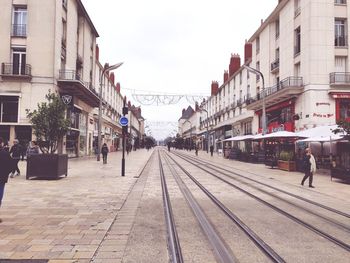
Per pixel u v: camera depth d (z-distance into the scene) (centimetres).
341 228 657
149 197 1005
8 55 2747
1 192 686
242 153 3281
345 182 1497
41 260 446
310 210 840
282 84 3042
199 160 3284
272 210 827
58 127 1452
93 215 735
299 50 2892
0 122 2697
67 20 3127
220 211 809
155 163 2716
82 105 3538
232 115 5122
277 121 3278
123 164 1609
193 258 468
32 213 747
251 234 598
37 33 2773
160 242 543
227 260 461
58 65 2883
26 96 2727
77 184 1267
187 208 841
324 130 2053
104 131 5122
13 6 2798
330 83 2608
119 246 516
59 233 584
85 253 479
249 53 4466
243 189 1208
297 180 1557
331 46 2633
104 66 5059
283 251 506
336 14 2658
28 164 1396
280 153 2292
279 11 3269
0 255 466
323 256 484
